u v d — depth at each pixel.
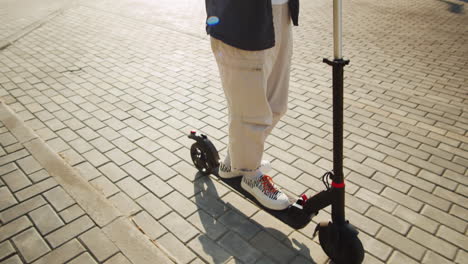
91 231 2.62
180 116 4.22
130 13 8.48
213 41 2.24
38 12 8.60
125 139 3.78
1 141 3.62
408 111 4.33
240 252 2.51
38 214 2.76
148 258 2.43
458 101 4.56
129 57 5.95
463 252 2.53
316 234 2.66
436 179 3.22
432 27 7.55
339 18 1.84
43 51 6.17
